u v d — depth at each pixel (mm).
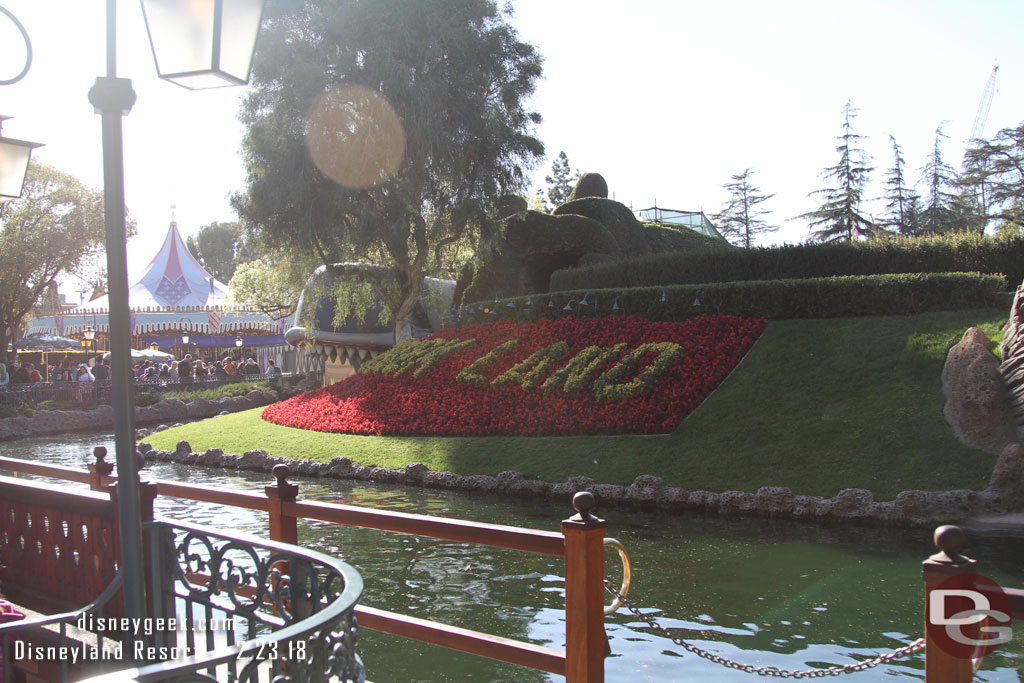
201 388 34594
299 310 32156
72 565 5301
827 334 15070
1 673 3762
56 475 7633
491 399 16625
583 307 18703
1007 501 9750
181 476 16094
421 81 23219
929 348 13391
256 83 23281
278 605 3744
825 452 11625
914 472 10664
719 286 16844
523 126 25562
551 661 4160
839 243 18500
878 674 5465
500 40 24406
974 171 60469
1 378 30203
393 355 21672
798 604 6953
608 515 10914
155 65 3559
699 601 7133
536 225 24797
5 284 35375
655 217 34812
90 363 45594
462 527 4555
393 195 23891
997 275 15805
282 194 22953
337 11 23016
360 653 6285
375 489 13602
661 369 15078
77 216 36406
